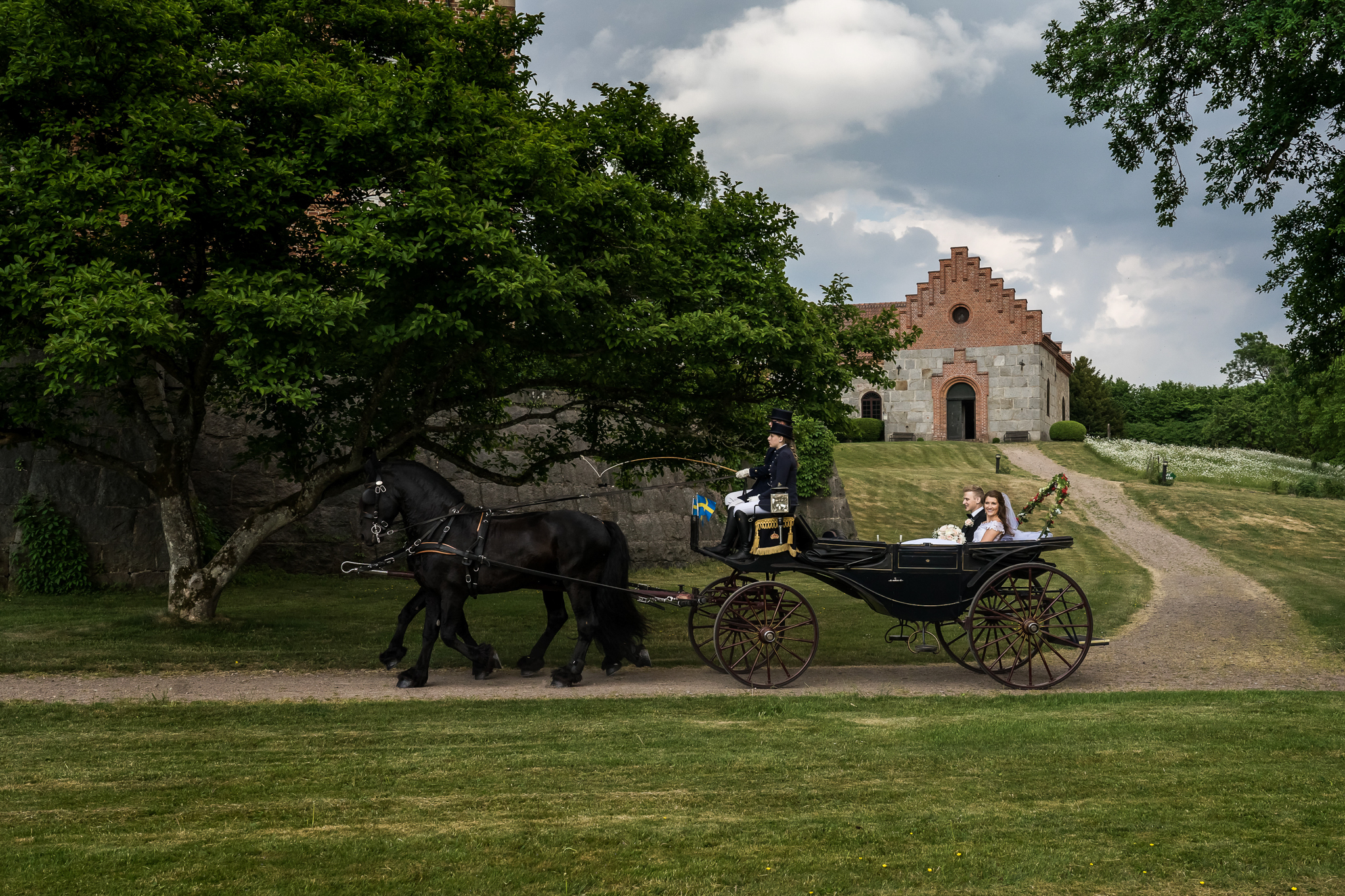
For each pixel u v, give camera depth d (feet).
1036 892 13.17
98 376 28.37
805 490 94.48
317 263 35.14
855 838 15.39
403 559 66.95
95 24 30.81
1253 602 56.18
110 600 50.52
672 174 42.39
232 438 64.75
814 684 31.60
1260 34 32.83
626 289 36.24
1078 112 42.91
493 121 33.65
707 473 47.09
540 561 30.96
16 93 30.89
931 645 31.71
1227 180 43.73
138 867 13.89
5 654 34.45
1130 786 18.52
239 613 46.60
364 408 39.37
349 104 32.07
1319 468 153.07
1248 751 21.29
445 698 28.14
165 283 34.24
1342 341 48.57
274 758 20.72
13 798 17.62
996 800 17.65
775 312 37.86
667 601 31.78
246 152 31.45
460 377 41.96
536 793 18.02
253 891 13.02
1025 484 126.00
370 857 14.42
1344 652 39.09
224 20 37.40
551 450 47.44
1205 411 262.06
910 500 112.78
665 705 27.04
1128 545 92.32
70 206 29.19
